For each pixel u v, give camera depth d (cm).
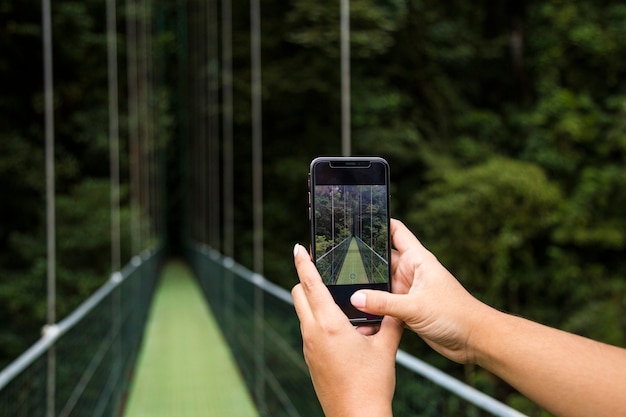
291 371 285
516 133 1384
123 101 1500
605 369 43
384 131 1262
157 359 566
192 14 2395
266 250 1427
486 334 48
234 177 1606
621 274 1157
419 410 137
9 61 943
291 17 1293
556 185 1227
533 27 1439
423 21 1402
